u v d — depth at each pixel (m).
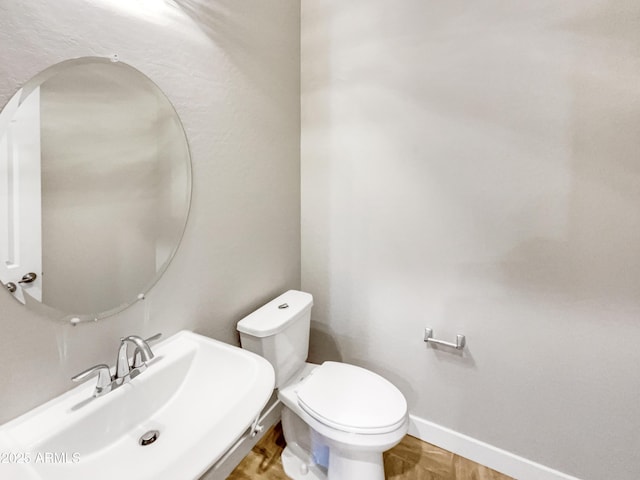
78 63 0.87
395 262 1.66
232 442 0.76
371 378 1.47
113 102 0.96
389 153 1.60
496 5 1.30
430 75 1.46
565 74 1.21
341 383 1.44
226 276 1.43
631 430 1.26
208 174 1.30
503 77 1.32
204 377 1.10
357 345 1.84
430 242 1.56
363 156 1.67
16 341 0.80
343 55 1.66
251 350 1.45
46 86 0.81
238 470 1.54
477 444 1.57
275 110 1.64
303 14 1.75
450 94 1.43
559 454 1.40
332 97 1.72
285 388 1.49
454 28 1.38
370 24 1.57
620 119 1.16
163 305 1.17
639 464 1.27
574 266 1.29
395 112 1.56
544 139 1.28
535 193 1.32
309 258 1.94
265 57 1.54
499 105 1.34
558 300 1.33
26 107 0.78
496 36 1.31
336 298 1.88
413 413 1.73
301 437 1.59
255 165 1.54
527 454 1.47
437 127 1.47
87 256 0.93
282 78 1.67
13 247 0.78
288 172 1.78
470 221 1.45
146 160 1.07
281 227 1.77
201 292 1.32
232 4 1.34
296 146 1.83
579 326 1.30
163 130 1.11
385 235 1.67
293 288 1.92
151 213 1.10
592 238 1.24
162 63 1.09
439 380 1.63
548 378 1.38
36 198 0.81
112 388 0.93
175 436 0.93
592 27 1.16
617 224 1.20
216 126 1.32
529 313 1.39
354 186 1.72
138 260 1.07
